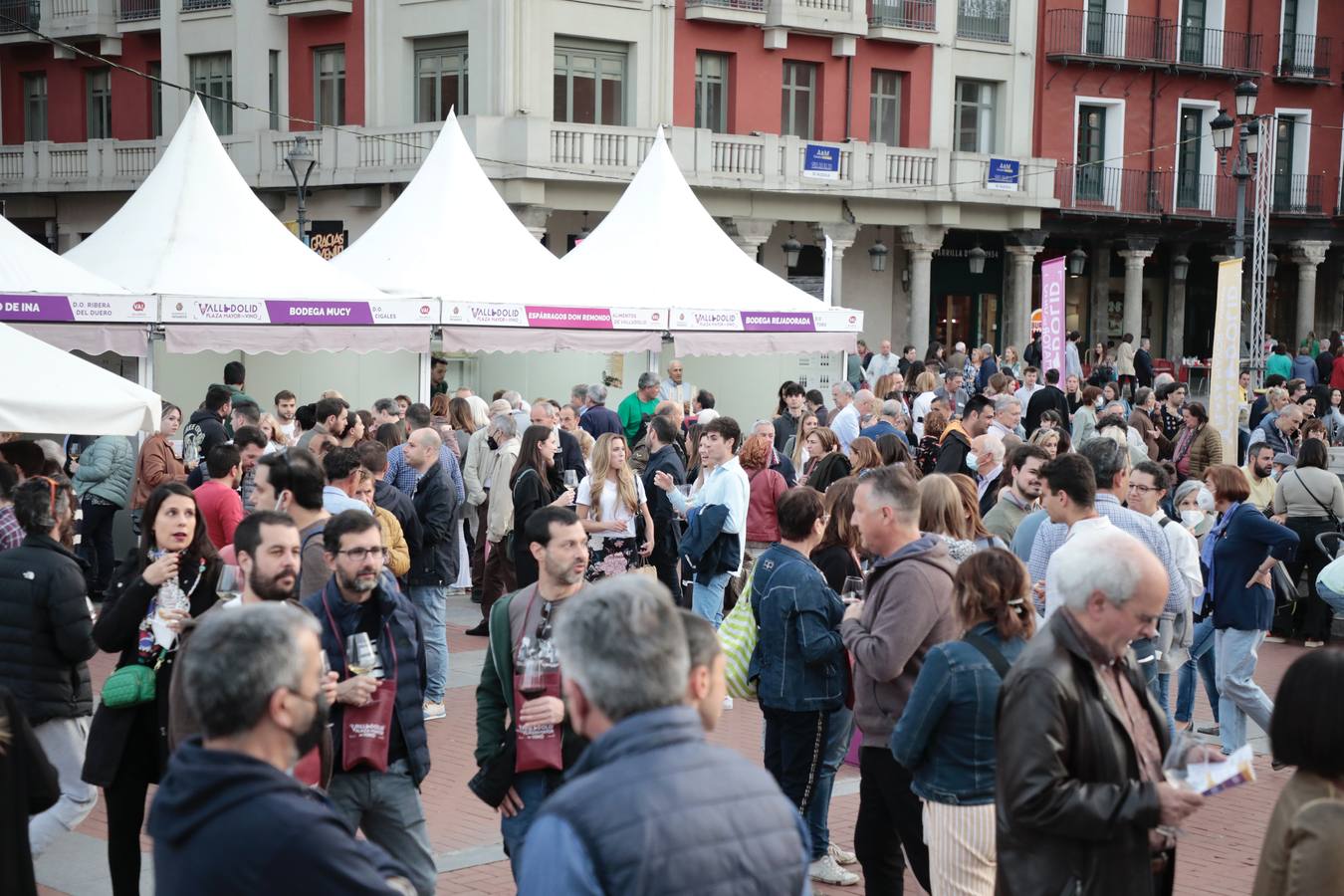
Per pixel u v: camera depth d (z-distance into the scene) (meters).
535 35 32.41
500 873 7.39
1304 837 3.92
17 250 15.70
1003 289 40.34
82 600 6.66
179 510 6.30
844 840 8.06
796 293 21.47
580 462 14.14
